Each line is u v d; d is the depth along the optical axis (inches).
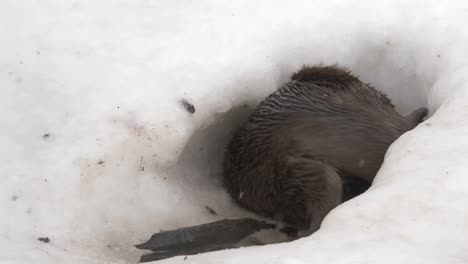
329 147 479.8
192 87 500.4
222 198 528.4
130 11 548.1
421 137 418.9
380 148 476.7
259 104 519.8
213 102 506.0
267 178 495.2
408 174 385.1
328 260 323.0
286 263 323.3
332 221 364.8
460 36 529.0
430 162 390.9
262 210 511.8
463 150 395.5
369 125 483.5
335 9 559.5
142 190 468.4
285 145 487.2
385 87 567.2
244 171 510.0
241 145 515.2
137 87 493.4
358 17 560.4
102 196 448.1
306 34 549.3
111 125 472.1
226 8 546.6
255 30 536.4
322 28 553.6
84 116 475.5
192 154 534.0
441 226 341.1
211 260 352.8
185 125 487.8
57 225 422.3
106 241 433.7
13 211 421.1
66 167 444.8
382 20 559.2
